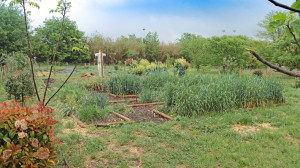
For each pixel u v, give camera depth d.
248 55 21.16
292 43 14.84
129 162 4.10
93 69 27.50
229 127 5.97
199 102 7.07
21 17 33.34
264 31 22.14
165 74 13.41
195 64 24.70
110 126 5.98
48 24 37.72
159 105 8.32
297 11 0.82
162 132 5.54
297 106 8.25
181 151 4.53
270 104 8.36
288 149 4.57
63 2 4.12
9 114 3.00
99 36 37.31
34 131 3.14
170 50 40.19
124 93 10.83
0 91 10.88
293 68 16.08
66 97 8.28
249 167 3.91
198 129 5.83
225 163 4.04
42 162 3.14
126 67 25.62
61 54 36.66
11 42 32.06
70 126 5.93
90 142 4.89
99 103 7.86
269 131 5.59
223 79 9.29
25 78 8.23
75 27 37.75
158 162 4.12
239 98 8.02
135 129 5.77
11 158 2.89
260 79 9.28
